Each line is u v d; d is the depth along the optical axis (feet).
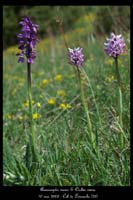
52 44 39.45
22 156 17.24
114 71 24.45
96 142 15.21
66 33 50.14
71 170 15.02
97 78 24.06
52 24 50.88
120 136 15.75
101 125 16.84
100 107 20.65
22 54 14.37
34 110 22.34
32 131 14.64
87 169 14.97
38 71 36.76
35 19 53.72
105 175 14.35
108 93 21.63
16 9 56.70
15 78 35.37
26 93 29.22
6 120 24.41
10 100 29.43
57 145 16.28
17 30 56.39
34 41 14.33
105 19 36.88
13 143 21.20
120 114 15.55
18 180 14.64
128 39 22.39
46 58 38.81
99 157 14.87
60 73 32.53
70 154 15.49
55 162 15.29
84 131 17.01
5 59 42.04
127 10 33.53
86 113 15.16
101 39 32.71
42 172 14.93
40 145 16.61
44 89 29.04
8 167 15.17
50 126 18.95
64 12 52.49
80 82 15.12
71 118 19.70
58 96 25.32
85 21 48.73
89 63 27.73
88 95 22.54
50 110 24.11
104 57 28.40
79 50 15.02
